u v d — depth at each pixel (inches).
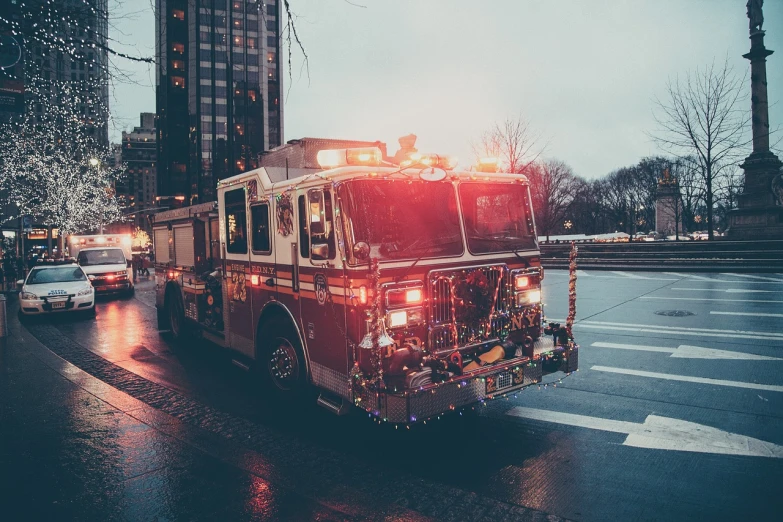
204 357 350.0
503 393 185.0
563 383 266.7
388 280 175.5
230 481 165.2
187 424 217.8
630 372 281.9
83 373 306.5
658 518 137.9
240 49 3336.6
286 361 230.1
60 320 528.1
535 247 221.6
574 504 146.3
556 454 181.3
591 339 366.9
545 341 213.8
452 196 197.6
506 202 214.8
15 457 186.4
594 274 842.2
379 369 163.9
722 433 194.9
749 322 402.3
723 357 303.9
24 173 1337.4
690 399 234.8
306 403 227.8
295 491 157.4
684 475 162.2
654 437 193.2
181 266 370.6
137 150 5423.2
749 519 136.3
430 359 174.1
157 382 286.4
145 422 220.7
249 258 256.8
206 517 143.7
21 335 442.3
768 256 821.9
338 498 152.3
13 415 231.8
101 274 706.8
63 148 1357.0
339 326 187.0
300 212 208.5
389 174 182.7
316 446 192.2
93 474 171.8
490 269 201.2
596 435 197.5
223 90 3326.8
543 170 1914.4
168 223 395.2
